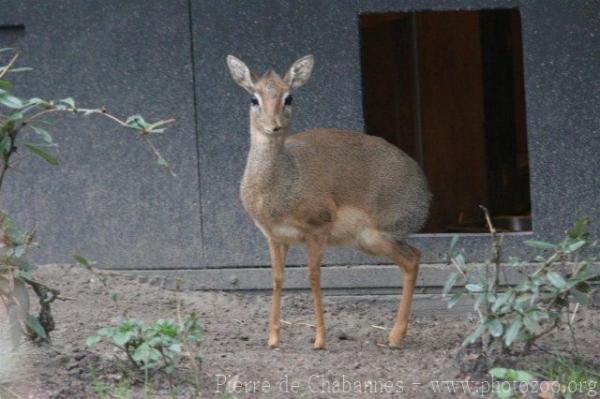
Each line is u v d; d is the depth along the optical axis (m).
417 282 12.85
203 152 13.12
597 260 10.72
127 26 13.05
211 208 13.17
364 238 11.50
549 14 12.48
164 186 13.20
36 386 8.95
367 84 17.05
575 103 12.56
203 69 13.02
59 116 13.23
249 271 13.17
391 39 16.92
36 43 13.15
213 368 9.88
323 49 12.88
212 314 12.59
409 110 17.00
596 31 12.45
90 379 9.18
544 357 9.77
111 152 13.22
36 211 13.37
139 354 8.79
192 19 12.98
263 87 10.91
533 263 12.56
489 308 9.32
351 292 13.11
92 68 13.12
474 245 12.74
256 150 10.92
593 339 11.24
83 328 11.46
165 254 13.28
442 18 16.92
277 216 11.01
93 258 13.35
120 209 13.28
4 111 13.21
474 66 17.30
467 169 17.23
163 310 12.57
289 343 11.48
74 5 13.07
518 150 17.61
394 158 11.67
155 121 13.12
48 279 13.09
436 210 16.80
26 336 9.82
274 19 12.89
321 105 12.94
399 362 10.41
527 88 12.61
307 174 11.08
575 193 12.62
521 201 17.41
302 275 13.15
